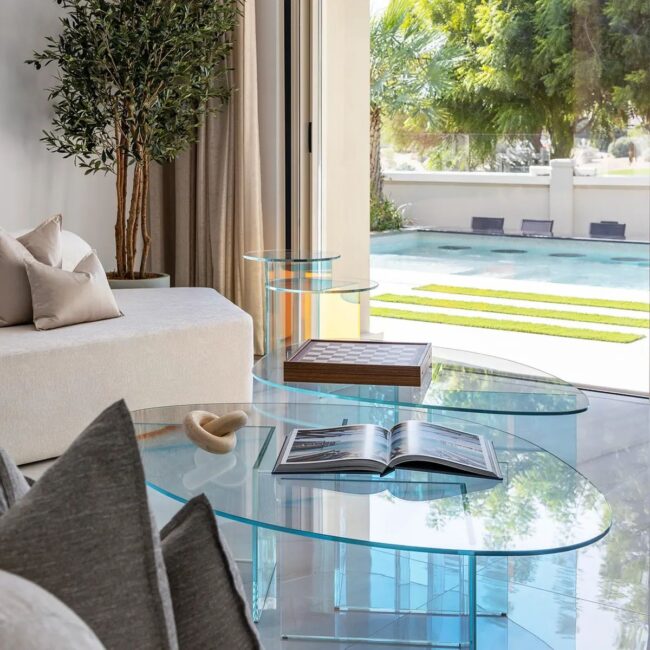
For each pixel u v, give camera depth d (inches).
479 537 66.4
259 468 82.4
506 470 82.7
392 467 81.8
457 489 76.9
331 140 214.1
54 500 30.8
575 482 79.3
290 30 213.9
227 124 215.2
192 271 226.4
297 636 89.1
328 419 101.8
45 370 128.4
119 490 31.4
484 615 92.3
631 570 107.7
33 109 205.5
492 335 198.7
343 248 216.1
